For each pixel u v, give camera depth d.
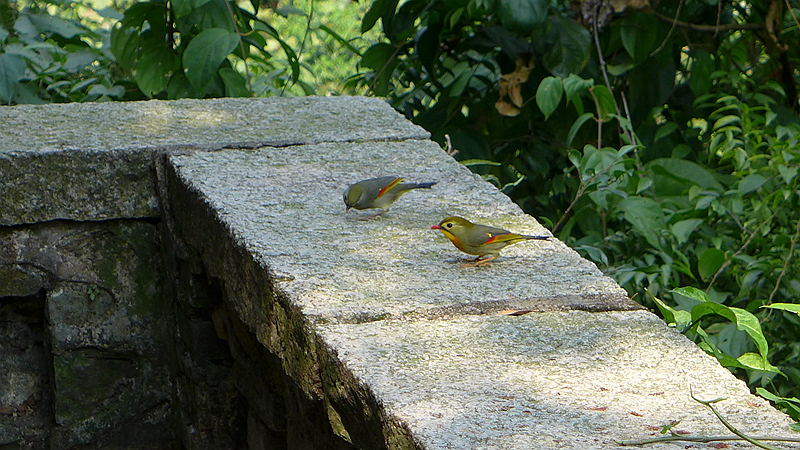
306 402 4.51
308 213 5.63
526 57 9.98
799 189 7.87
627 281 7.34
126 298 7.06
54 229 6.84
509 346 3.90
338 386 3.85
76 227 6.88
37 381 7.28
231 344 6.06
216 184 6.14
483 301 4.36
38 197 6.66
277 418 5.59
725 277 7.90
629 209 7.80
